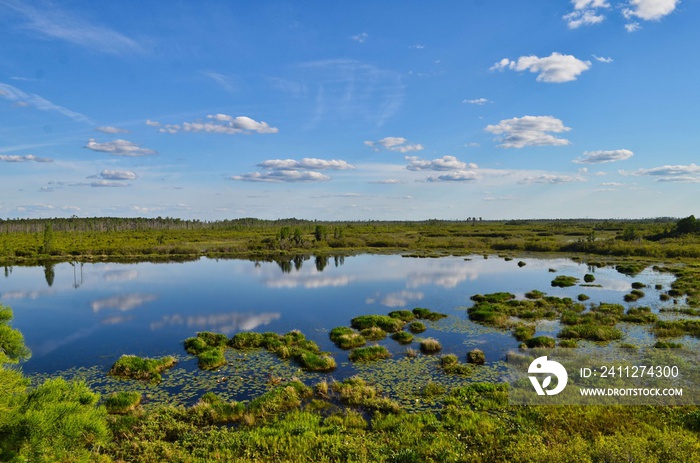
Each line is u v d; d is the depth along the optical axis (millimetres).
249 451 14047
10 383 7316
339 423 16281
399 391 19922
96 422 7855
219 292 48375
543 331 30328
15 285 53906
